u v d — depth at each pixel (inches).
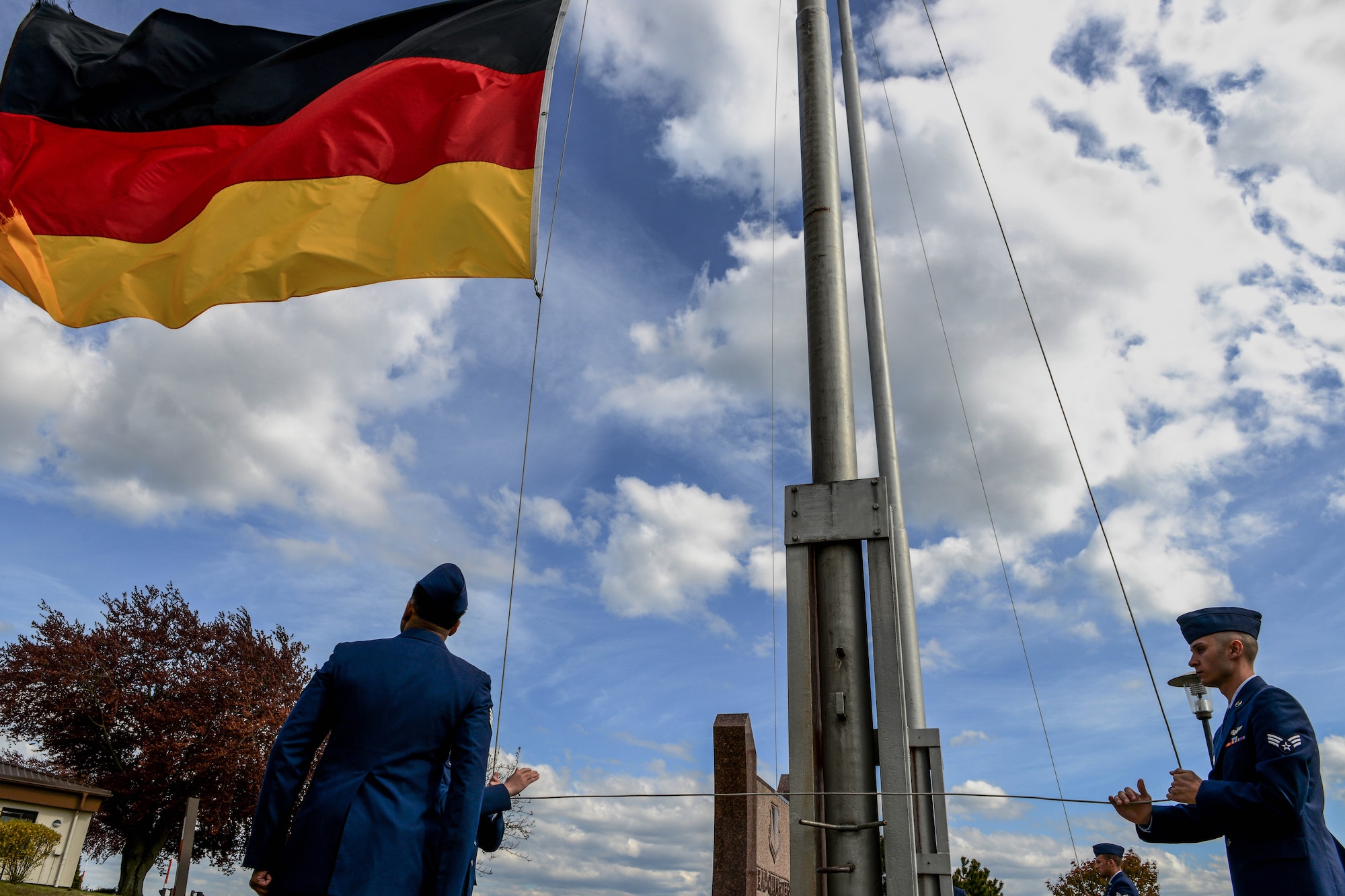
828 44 230.5
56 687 1159.0
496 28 236.1
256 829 106.0
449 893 103.7
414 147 226.5
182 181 246.5
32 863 936.3
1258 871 111.3
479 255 210.4
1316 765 112.9
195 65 256.4
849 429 189.9
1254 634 129.6
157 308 235.9
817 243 206.2
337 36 258.8
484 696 119.3
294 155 230.8
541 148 215.0
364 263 218.8
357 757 109.8
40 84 249.1
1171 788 119.7
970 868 1189.7
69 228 239.5
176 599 1264.8
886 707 161.0
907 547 392.5
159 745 1106.1
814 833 157.1
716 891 378.9
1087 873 1119.0
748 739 405.7
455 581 127.3
